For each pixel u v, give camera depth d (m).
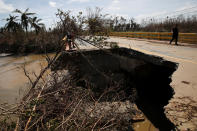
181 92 3.21
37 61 13.48
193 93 3.12
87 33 4.68
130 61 8.65
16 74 11.31
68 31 4.61
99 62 8.87
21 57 16.92
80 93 3.71
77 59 7.52
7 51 22.56
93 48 8.31
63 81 4.05
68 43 5.02
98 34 4.70
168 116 2.49
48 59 5.09
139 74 7.99
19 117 2.48
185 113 2.49
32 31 24.38
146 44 11.70
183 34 12.34
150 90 6.41
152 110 4.61
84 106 3.43
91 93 3.96
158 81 6.09
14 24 29.28
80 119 2.99
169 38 13.99
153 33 16.67
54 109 3.13
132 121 4.06
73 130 2.55
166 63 5.76
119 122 3.39
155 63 6.45
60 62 5.37
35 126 2.53
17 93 7.72
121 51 8.80
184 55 6.65
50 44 5.07
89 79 8.57
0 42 23.42
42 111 2.87
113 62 9.50
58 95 3.39
